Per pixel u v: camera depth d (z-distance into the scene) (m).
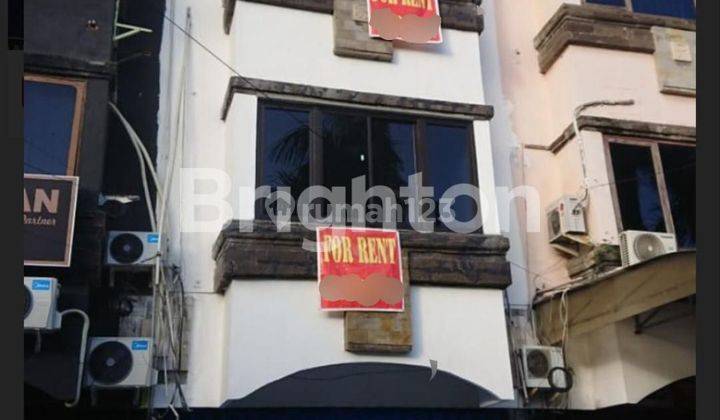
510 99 10.37
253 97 8.38
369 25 8.95
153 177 8.52
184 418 8.13
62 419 7.71
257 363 7.48
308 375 8.33
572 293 8.87
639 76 10.18
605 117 9.77
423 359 7.90
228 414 8.34
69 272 7.39
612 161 9.62
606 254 9.02
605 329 8.92
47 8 8.21
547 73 10.55
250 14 8.73
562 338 8.88
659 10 10.66
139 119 8.88
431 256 8.23
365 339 7.69
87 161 7.82
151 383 7.77
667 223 9.56
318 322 7.73
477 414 9.09
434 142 8.85
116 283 8.12
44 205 7.23
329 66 8.78
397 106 8.74
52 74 8.00
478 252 8.40
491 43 10.57
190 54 9.30
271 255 7.75
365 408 8.84
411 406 8.97
